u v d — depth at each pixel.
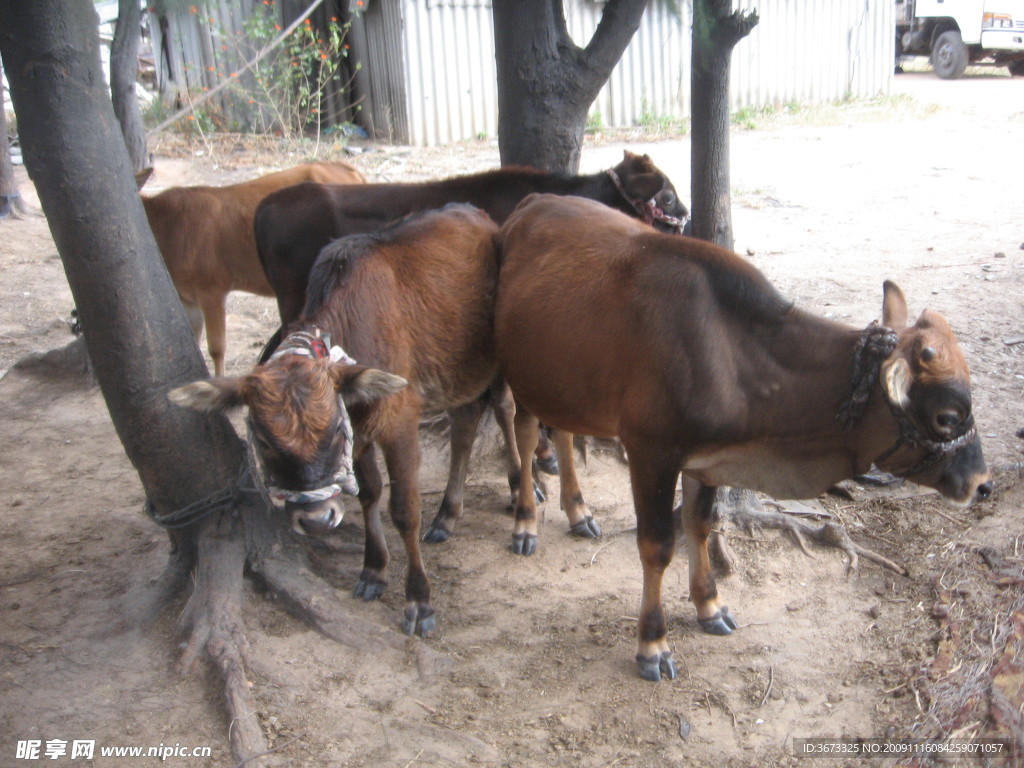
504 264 4.49
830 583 4.43
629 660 3.99
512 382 4.34
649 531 3.75
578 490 4.98
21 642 4.17
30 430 6.47
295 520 3.50
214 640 4.00
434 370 4.41
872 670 3.83
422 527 5.21
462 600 4.49
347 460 3.62
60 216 3.95
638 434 3.68
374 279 4.18
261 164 13.58
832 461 3.62
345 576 4.69
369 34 15.82
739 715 3.65
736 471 3.75
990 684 3.56
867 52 19.11
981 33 20.75
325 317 4.01
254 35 11.41
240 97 15.06
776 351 3.56
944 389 3.25
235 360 7.61
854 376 3.41
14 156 14.30
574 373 3.95
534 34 5.75
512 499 5.31
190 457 4.37
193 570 4.48
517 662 4.01
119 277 4.07
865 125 16.17
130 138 8.04
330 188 5.85
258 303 9.03
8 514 5.34
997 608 3.98
